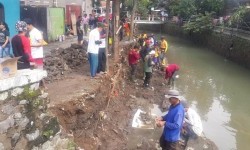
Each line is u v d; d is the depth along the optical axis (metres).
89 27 24.30
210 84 19.47
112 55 15.55
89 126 9.02
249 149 11.05
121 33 22.34
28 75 5.70
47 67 12.19
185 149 9.89
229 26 31.48
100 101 10.13
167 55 29.91
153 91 15.84
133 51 16.53
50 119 6.13
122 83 14.65
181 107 7.47
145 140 10.32
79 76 11.64
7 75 5.41
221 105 15.61
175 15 49.22
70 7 26.47
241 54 25.53
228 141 11.54
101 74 11.91
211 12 37.28
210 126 12.77
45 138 5.93
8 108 5.32
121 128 10.80
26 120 5.57
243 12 29.30
